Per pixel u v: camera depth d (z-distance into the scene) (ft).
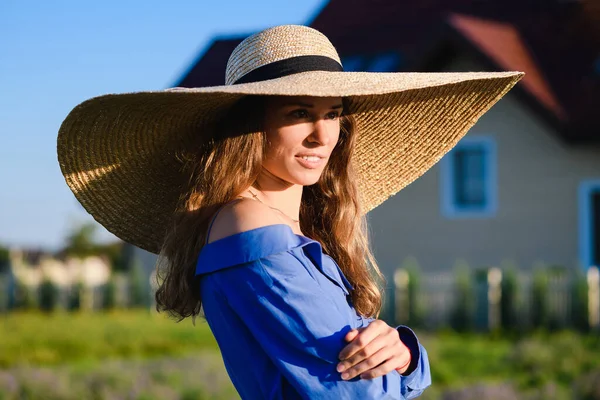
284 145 7.35
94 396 29.48
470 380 34.94
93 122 7.39
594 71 61.16
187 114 7.52
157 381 31.40
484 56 58.39
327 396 6.48
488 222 59.88
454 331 51.42
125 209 8.26
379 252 61.87
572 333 47.91
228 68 7.73
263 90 6.66
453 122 8.82
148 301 67.82
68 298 67.72
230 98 7.29
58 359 43.91
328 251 8.55
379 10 71.15
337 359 6.54
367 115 8.70
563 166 58.80
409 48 66.49
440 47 59.41
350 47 69.21
